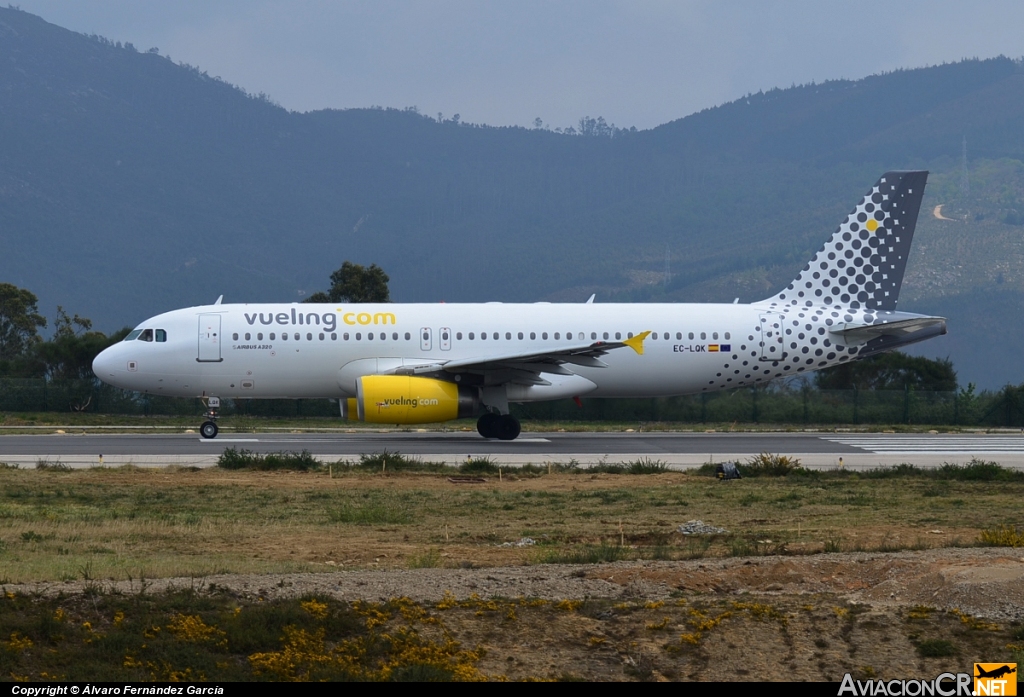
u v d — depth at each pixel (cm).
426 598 3347
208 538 4644
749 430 11838
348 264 17600
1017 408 13438
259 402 13875
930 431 11844
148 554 4231
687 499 6019
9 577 3634
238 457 7519
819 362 10169
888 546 4309
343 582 3531
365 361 9556
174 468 7300
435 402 8956
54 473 7006
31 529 4781
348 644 2981
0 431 10819
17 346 19800
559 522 5222
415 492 6253
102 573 3712
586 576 3688
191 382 9519
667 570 3725
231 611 3133
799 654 3014
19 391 13688
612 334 9825
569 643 3067
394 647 2980
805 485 6700
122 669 2773
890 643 3077
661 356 9900
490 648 3034
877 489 6525
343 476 7012
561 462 7881
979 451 9062
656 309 10044
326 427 11669
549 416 13550
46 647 2903
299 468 7388
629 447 9119
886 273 10344
